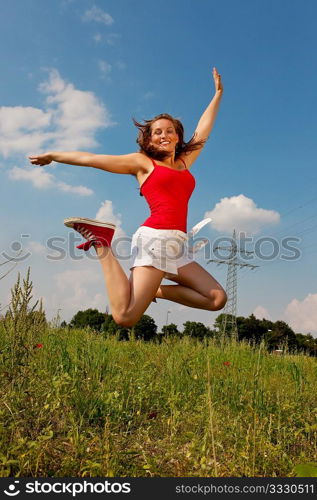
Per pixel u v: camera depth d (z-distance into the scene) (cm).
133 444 340
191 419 380
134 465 291
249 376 546
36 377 375
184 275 371
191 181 376
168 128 374
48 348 551
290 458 340
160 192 362
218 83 445
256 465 319
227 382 497
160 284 358
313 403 507
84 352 532
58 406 327
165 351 714
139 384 482
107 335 799
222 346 819
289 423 405
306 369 726
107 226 343
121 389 464
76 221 336
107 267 340
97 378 463
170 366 564
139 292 345
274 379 591
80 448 289
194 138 400
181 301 379
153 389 475
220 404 448
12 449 265
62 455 308
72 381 420
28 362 396
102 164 367
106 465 277
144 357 668
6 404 306
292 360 815
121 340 834
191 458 302
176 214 360
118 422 371
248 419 381
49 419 335
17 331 358
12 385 337
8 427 289
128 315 341
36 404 330
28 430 305
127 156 374
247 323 3266
